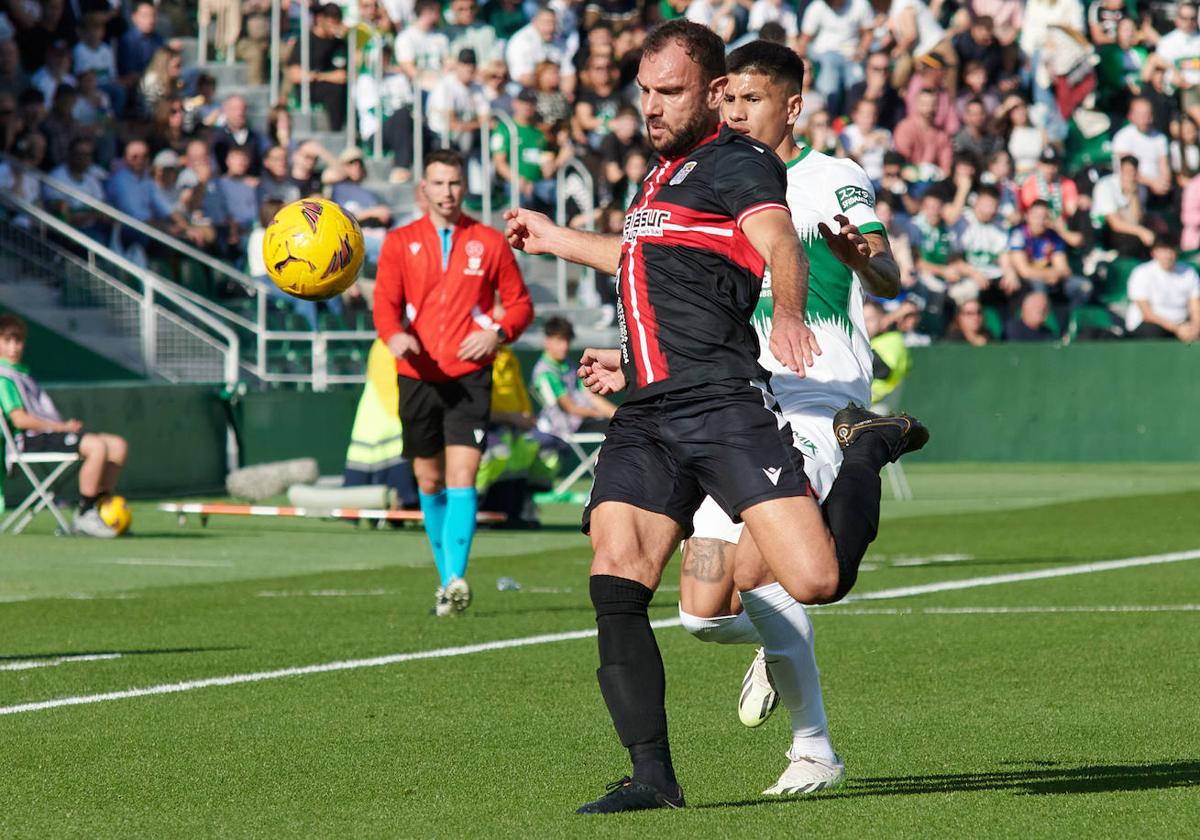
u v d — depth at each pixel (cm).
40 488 4144
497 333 2664
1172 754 1562
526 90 6806
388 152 6794
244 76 6950
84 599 2931
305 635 2470
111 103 6238
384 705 1891
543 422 5003
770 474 1284
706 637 1481
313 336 5591
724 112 1684
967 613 2662
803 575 1269
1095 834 1223
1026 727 1717
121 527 4125
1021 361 6531
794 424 1590
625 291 1347
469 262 2725
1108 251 7425
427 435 2745
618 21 7438
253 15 6950
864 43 7494
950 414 6506
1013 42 7775
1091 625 2500
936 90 7231
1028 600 2827
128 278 5725
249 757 1602
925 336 6612
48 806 1395
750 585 1391
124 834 1287
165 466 5088
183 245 5653
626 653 1314
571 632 2488
